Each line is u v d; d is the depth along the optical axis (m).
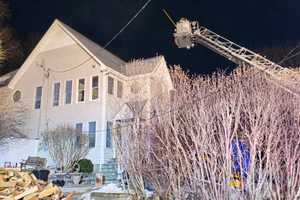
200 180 7.58
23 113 24.67
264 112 8.09
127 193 11.62
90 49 23.91
